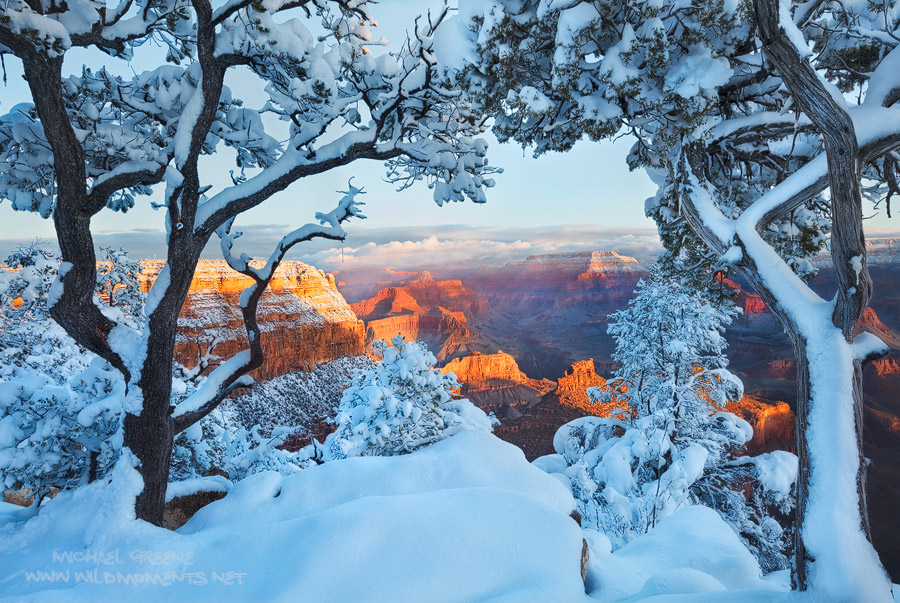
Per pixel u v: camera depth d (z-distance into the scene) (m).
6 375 10.66
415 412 9.53
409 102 6.44
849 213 3.84
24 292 7.59
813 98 3.83
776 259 4.42
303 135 5.95
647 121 5.12
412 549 4.34
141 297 11.30
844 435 3.73
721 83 4.41
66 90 5.42
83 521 5.58
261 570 4.24
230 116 6.63
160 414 5.69
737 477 16.56
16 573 4.52
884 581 3.53
